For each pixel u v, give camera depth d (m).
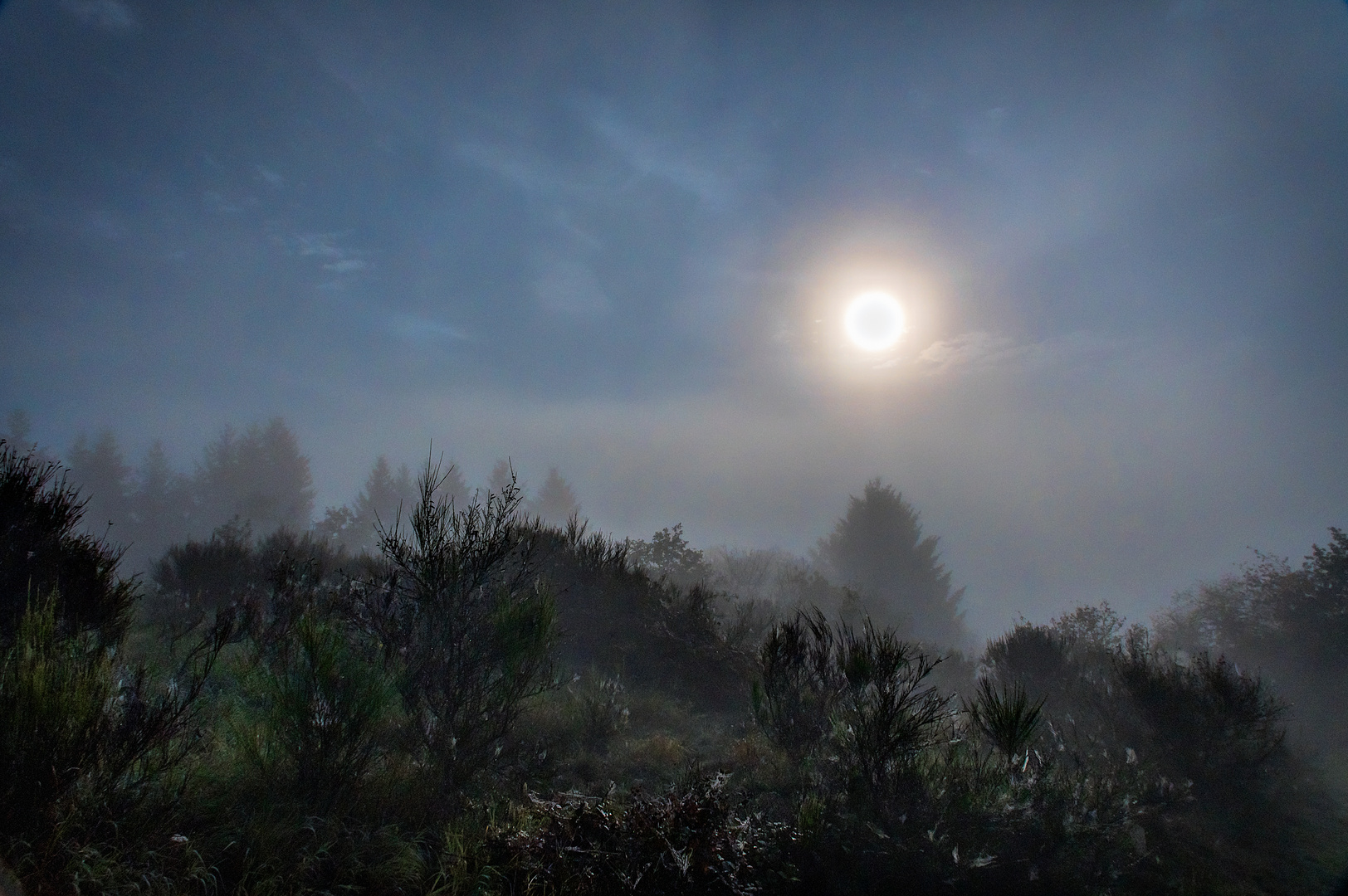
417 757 4.09
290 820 3.19
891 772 4.14
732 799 3.98
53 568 4.59
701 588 9.24
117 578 5.06
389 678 4.07
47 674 2.91
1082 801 4.06
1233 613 12.18
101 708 2.96
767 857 3.40
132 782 3.00
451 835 3.29
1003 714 4.41
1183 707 5.61
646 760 4.91
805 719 5.20
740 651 7.69
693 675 7.08
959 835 3.70
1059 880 3.53
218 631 4.88
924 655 4.85
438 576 4.40
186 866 2.79
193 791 3.21
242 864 2.85
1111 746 5.94
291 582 6.36
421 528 4.49
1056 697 7.50
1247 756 5.57
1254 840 4.58
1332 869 4.19
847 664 5.05
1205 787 5.23
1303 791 5.53
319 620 4.34
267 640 5.48
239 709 4.40
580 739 5.14
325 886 2.90
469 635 4.38
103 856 2.65
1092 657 8.24
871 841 3.58
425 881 3.07
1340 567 10.88
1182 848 4.26
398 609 4.53
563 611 7.64
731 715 6.43
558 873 3.08
